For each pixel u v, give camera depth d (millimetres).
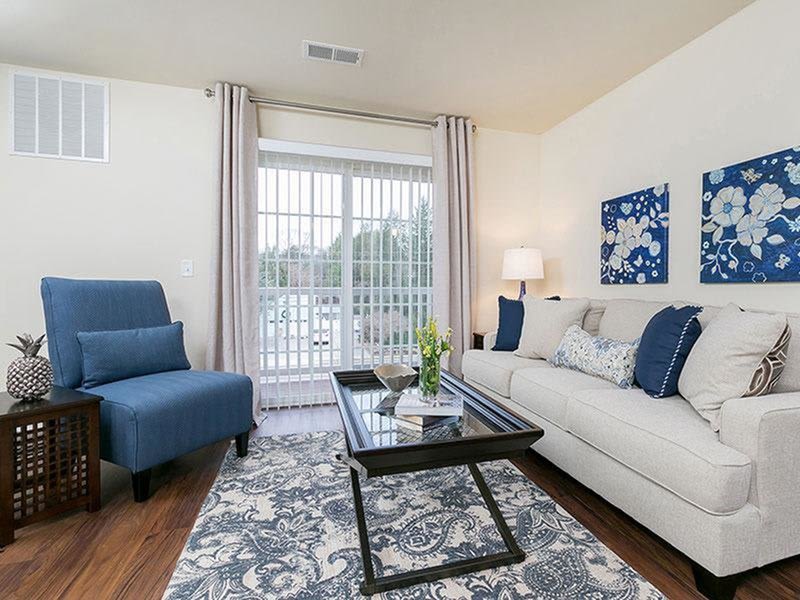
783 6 1923
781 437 1288
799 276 1840
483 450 1408
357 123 3348
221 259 2971
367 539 1406
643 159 2717
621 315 2480
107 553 1478
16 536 1577
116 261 2863
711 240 2248
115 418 1812
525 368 2451
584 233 3279
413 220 3674
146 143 2906
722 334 1577
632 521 1698
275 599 1267
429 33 2311
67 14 2146
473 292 3570
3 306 2654
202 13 2143
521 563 1433
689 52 2391
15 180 2664
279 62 2627
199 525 1655
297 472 2141
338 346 3512
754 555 1272
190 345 3027
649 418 1547
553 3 2053
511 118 3480
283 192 3363
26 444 1583
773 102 1969
